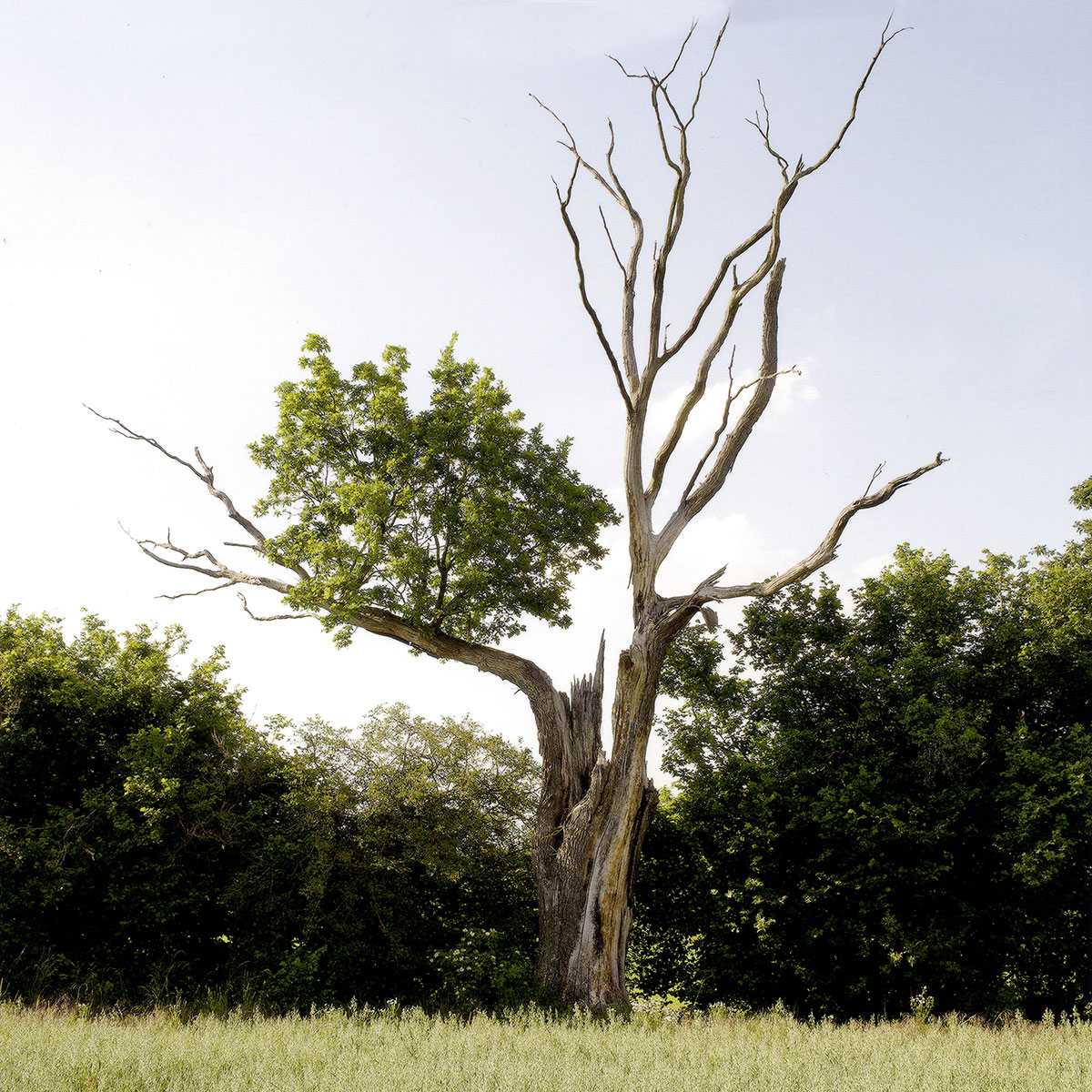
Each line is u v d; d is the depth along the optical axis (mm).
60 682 16922
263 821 17578
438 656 18094
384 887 16453
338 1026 10961
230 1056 8344
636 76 17438
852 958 16984
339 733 17422
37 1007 12797
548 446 19297
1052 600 18531
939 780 17562
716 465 17828
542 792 17203
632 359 17453
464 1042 9594
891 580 19281
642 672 16344
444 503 17172
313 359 17953
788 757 18109
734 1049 9469
